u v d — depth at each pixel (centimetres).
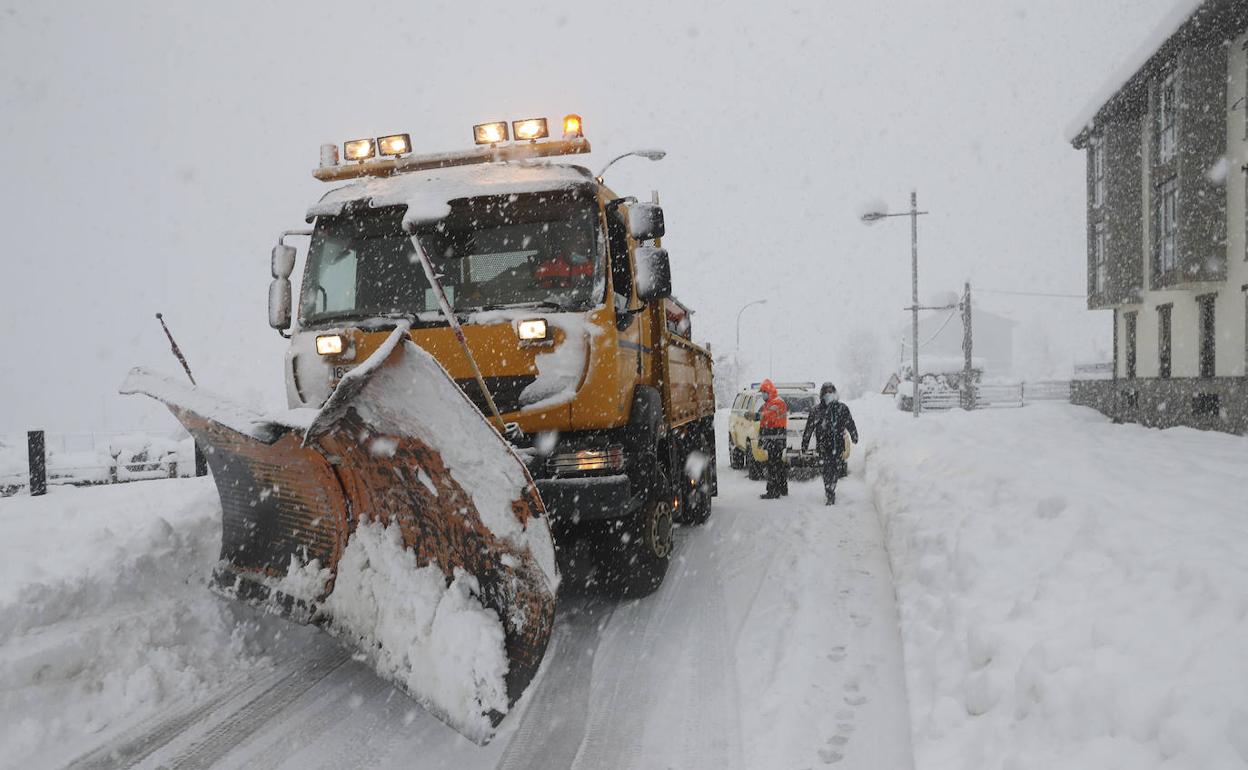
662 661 531
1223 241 2170
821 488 1369
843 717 440
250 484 496
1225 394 2136
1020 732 338
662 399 750
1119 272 2783
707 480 1043
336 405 359
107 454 1697
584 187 588
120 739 410
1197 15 2038
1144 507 603
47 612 477
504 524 394
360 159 718
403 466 404
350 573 454
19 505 959
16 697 412
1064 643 371
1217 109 2180
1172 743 274
